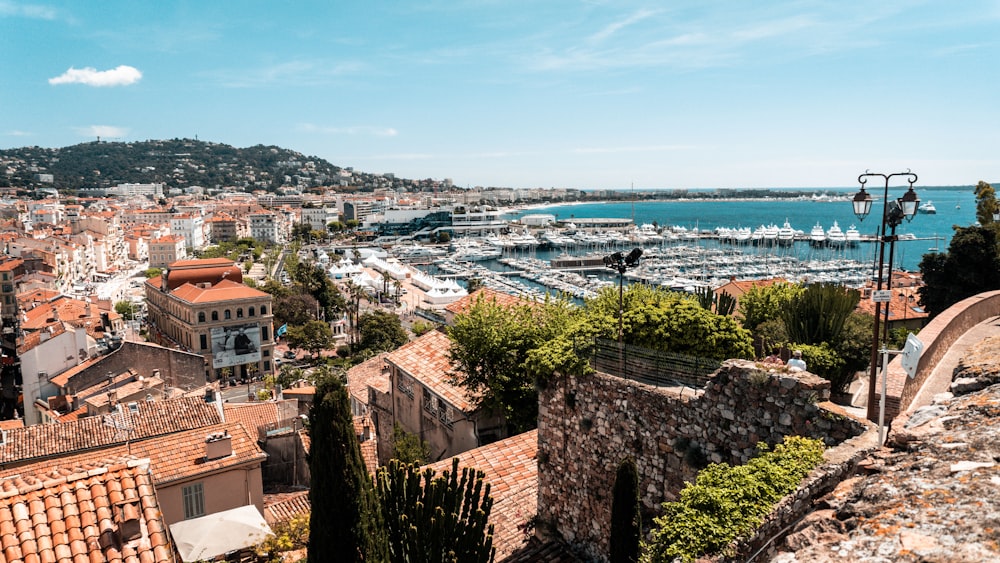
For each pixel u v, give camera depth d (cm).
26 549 1113
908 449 754
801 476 1100
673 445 1562
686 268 18288
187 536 2286
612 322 2138
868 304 6194
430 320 12975
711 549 1036
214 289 10325
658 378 1717
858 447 1143
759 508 1056
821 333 2894
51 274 13888
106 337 8800
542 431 1988
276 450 3753
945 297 4550
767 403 1377
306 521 2442
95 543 1151
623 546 1435
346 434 1226
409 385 3609
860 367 2783
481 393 2916
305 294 14062
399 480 1459
